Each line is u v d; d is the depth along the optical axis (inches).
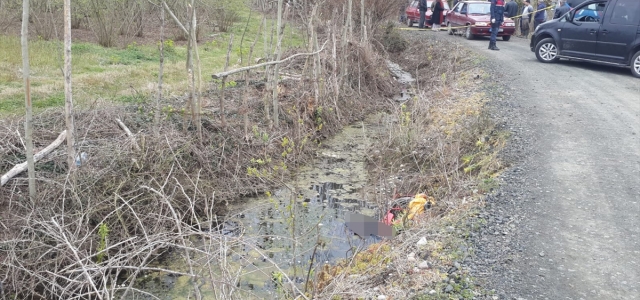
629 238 194.1
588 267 175.2
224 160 297.6
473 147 313.3
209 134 306.8
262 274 203.9
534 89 430.9
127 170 239.1
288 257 217.6
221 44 600.4
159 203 234.1
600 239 193.3
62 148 254.8
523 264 177.3
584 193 233.3
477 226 205.6
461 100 415.5
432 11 906.1
